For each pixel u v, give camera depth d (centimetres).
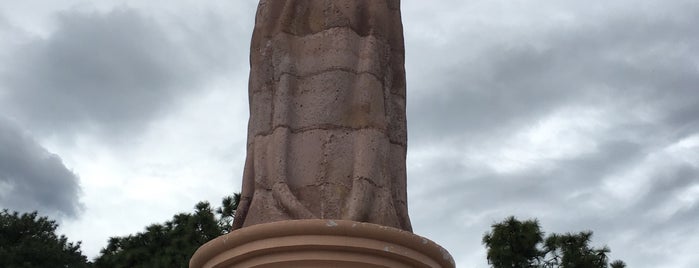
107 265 2705
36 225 3338
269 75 739
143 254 2658
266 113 725
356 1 750
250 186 718
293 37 742
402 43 776
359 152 693
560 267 2238
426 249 652
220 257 659
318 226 620
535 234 2245
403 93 767
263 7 776
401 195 730
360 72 723
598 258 2216
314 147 699
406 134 761
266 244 631
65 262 3222
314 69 727
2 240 3238
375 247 628
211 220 2673
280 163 691
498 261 2262
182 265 2512
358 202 671
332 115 707
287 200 674
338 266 626
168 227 2752
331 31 734
